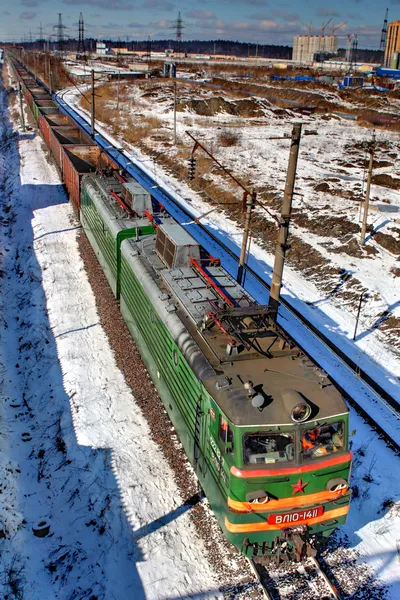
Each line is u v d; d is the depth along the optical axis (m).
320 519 9.51
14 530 10.81
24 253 25.25
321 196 31.55
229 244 25.53
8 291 22.05
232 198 31.75
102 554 10.45
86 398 14.80
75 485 12.12
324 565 10.02
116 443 13.19
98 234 20.48
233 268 22.86
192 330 11.45
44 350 17.38
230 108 62.25
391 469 12.36
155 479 12.08
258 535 9.27
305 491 9.18
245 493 8.89
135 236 16.95
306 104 70.12
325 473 9.22
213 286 12.69
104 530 10.95
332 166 39.41
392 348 17.38
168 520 11.07
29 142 45.66
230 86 85.06
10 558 10.18
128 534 10.79
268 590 9.52
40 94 58.00
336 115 62.38
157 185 34.94
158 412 14.12
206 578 9.85
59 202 30.98
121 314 18.38
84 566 10.23
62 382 15.64
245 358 10.29
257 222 28.12
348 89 81.94
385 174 35.62
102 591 9.69
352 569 9.96
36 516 11.39
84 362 16.39
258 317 11.50
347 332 18.28
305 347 17.09
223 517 9.45
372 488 11.77
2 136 51.19
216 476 9.77
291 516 9.22
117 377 15.67
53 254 24.20
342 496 9.55
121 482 12.00
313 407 9.16
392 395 15.03
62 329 18.28
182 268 13.87
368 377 15.73
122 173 23.14
